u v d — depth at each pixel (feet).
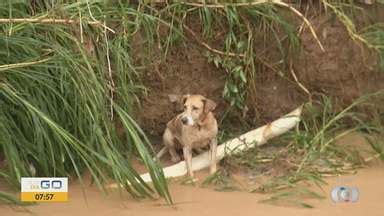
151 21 37.11
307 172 33.73
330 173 34.04
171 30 37.45
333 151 36.52
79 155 32.12
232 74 38.63
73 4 34.58
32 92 32.86
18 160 31.40
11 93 31.27
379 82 40.55
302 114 39.34
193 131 34.32
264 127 38.34
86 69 33.19
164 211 28.91
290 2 39.73
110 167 31.78
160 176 30.17
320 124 39.78
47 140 31.71
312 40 39.32
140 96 38.01
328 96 40.14
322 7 39.68
